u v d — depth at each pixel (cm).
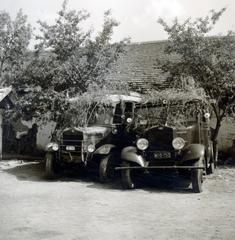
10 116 1759
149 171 1116
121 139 1260
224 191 1050
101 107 1308
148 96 1213
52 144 1254
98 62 1662
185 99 1164
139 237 660
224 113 1590
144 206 891
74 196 1002
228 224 737
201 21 1576
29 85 1648
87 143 1228
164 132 1105
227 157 1744
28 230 702
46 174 1260
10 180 1235
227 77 1527
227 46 1553
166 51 1641
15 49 2431
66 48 1662
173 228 713
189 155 1048
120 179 1245
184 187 1127
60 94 1534
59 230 702
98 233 683
